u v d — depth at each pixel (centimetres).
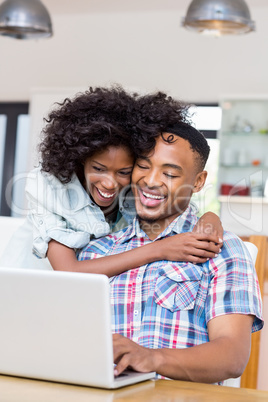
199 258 142
